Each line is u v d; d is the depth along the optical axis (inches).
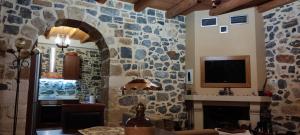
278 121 180.2
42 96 244.1
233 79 194.2
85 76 268.5
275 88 185.8
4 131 136.0
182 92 206.4
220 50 199.6
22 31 147.0
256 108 178.9
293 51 175.9
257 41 190.1
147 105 186.1
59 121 227.1
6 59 139.9
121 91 175.9
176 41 209.3
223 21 201.8
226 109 197.5
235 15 198.8
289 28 179.2
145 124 57.1
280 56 184.5
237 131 116.9
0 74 137.6
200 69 202.8
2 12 141.8
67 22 170.1
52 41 253.9
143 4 179.8
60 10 160.2
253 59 189.2
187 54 210.8
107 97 173.5
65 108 123.7
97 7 174.4
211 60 200.5
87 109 129.1
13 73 140.8
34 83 145.8
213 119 198.8
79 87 264.2
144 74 188.1
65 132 109.7
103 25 175.2
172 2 187.5
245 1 167.8
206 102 196.9
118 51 178.7
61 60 260.5
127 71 180.7
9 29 143.1
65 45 243.9
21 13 148.0
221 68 198.4
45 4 155.9
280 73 183.6
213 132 91.0
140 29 190.9
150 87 120.7
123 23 183.8
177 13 193.6
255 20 191.6
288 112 175.2
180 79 207.0
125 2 186.5
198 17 208.1
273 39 190.5
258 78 186.1
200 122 195.5
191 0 175.9
